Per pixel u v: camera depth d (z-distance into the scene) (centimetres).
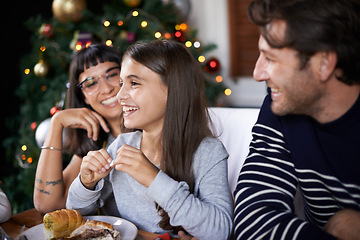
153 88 106
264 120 105
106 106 144
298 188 123
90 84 143
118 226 101
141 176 96
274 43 82
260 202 93
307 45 80
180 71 108
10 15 344
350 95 88
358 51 82
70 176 139
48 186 126
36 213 121
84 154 146
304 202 109
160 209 107
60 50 282
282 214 88
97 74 142
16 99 356
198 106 112
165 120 108
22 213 121
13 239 97
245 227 90
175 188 96
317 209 100
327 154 94
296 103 87
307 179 97
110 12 277
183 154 108
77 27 283
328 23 80
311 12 80
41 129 209
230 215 101
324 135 93
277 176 98
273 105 89
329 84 86
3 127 351
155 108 107
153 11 280
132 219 112
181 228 107
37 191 126
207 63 303
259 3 83
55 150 131
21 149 276
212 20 336
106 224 96
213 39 338
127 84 107
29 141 271
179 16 293
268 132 102
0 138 349
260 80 88
